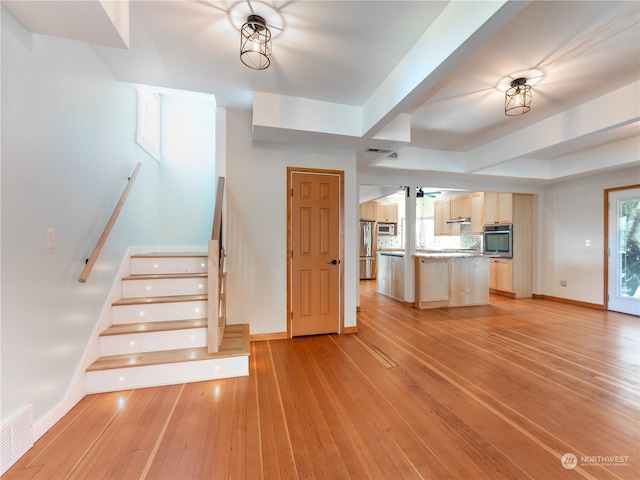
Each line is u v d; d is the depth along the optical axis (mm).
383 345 3238
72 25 1555
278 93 2795
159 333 2463
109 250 2559
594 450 1609
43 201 1729
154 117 3770
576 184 5332
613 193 4762
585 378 2449
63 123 1921
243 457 1544
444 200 7793
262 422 1837
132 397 2107
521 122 3523
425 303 5047
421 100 2916
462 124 3580
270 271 3400
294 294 3494
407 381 2398
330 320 3625
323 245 3596
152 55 2256
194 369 2350
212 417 1882
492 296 6160
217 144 3236
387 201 8906
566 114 3189
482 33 1563
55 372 1814
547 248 5867
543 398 2139
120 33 1632
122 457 1530
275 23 1876
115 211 2441
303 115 2875
